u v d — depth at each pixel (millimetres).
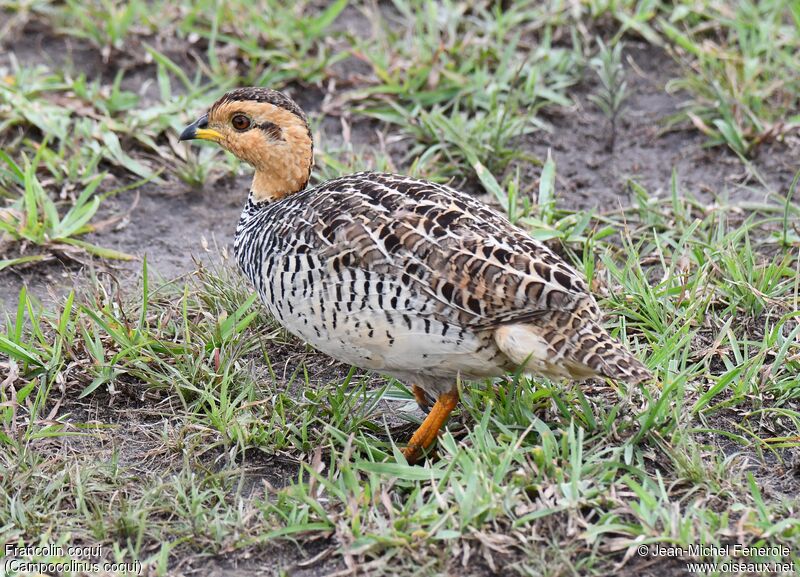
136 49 15266
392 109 14117
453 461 8414
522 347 8359
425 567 7895
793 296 10812
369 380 10281
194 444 9195
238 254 9953
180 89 14758
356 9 16344
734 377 9703
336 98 14367
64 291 11547
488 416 8914
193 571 8195
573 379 8797
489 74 14773
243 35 15109
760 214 12484
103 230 12578
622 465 8688
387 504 8297
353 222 8797
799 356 9844
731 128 13516
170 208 13000
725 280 10805
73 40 15680
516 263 8516
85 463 9062
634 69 15008
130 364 10055
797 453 9000
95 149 13273
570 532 8109
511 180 12852
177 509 8531
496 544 8055
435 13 15094
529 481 8438
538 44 15281
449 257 8508
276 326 10734
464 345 8578
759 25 14797
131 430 9633
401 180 9469
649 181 13250
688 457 8789
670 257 11703
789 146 13516
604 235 11922
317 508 8336
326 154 12984
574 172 13438
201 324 10500
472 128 13383
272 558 8281
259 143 10195
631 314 10484
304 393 9812
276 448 9289
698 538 8102
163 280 11375
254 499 8688
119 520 8414
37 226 11914
